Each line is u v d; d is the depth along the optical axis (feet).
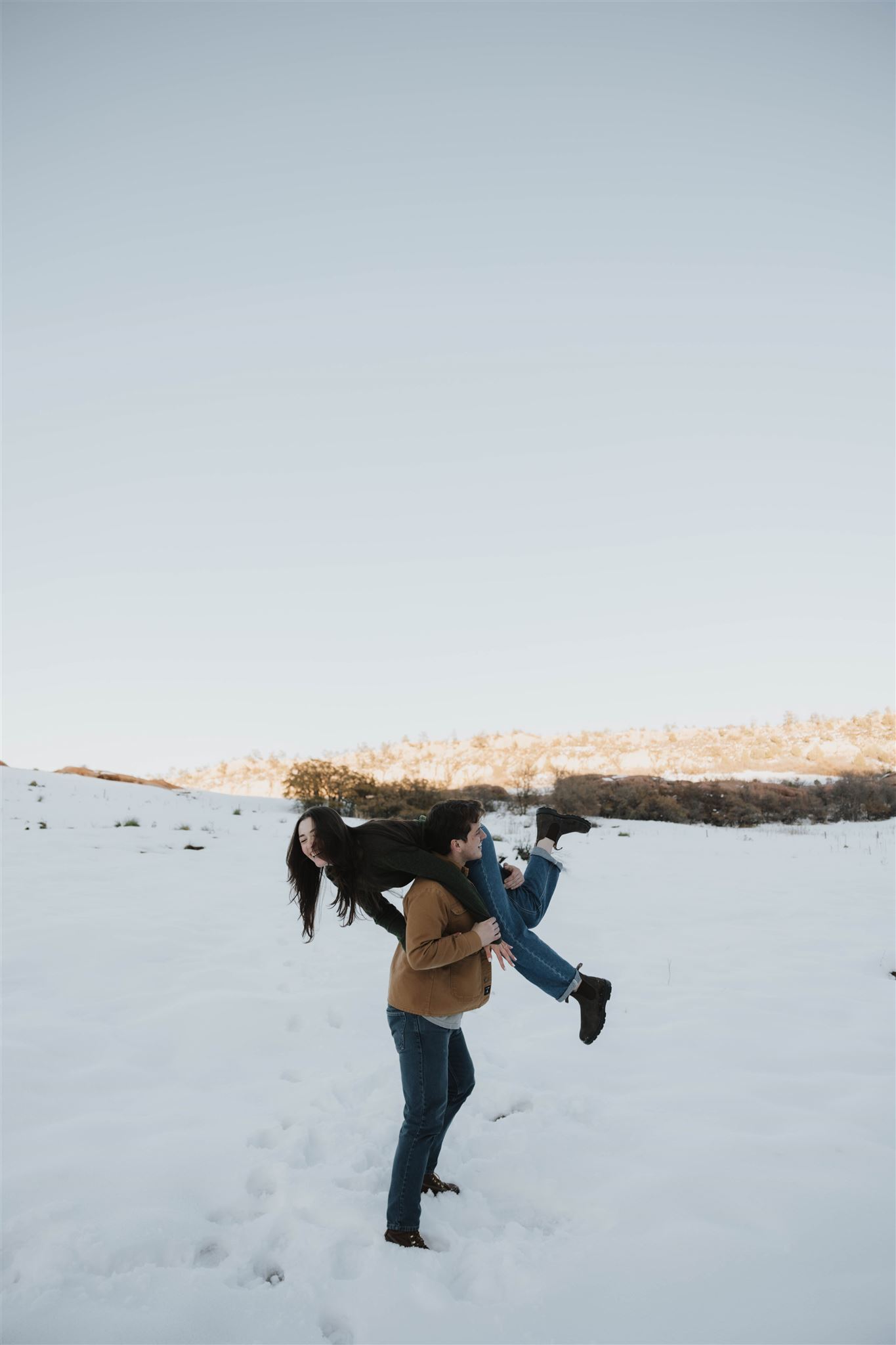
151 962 22.17
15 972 20.65
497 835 59.72
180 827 50.55
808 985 21.42
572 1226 10.82
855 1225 10.55
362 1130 13.17
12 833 42.37
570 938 26.61
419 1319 8.93
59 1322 8.77
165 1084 15.11
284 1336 8.75
